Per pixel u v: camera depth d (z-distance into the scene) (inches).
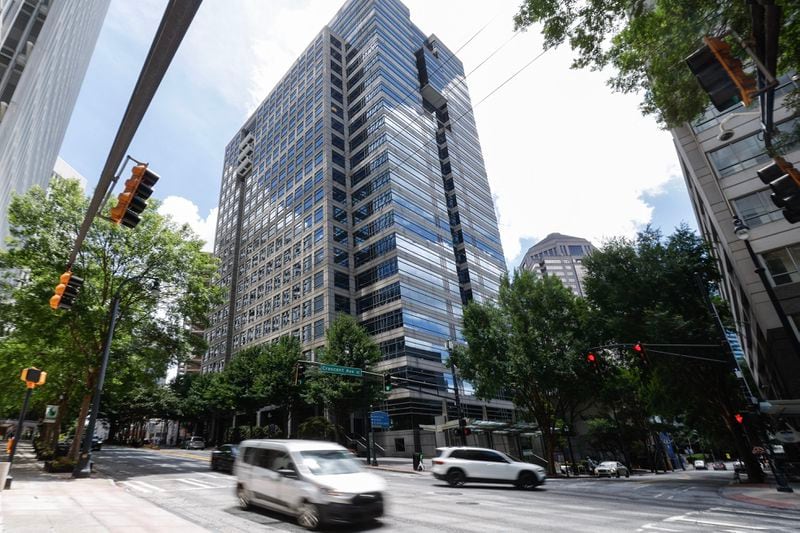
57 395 1240.8
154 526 302.8
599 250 972.6
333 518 306.0
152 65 152.7
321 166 2573.8
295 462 349.4
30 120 924.6
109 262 905.5
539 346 1090.1
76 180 898.7
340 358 1408.7
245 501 402.6
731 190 904.9
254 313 2844.5
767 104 248.7
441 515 392.5
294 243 2620.6
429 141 2874.0
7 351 908.0
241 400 1838.1
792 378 770.2
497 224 3248.0
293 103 3189.0
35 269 808.3
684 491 644.7
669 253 883.4
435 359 2044.8
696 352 798.5
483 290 2655.0
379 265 2225.6
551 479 1017.5
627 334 885.2
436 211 2593.5
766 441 621.3
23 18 776.3
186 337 1018.7
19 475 686.5
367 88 2728.8
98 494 493.0
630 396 1581.0
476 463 688.4
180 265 980.6
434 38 3479.3
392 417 1851.6
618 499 529.0
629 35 472.4
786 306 792.9
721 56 208.4
